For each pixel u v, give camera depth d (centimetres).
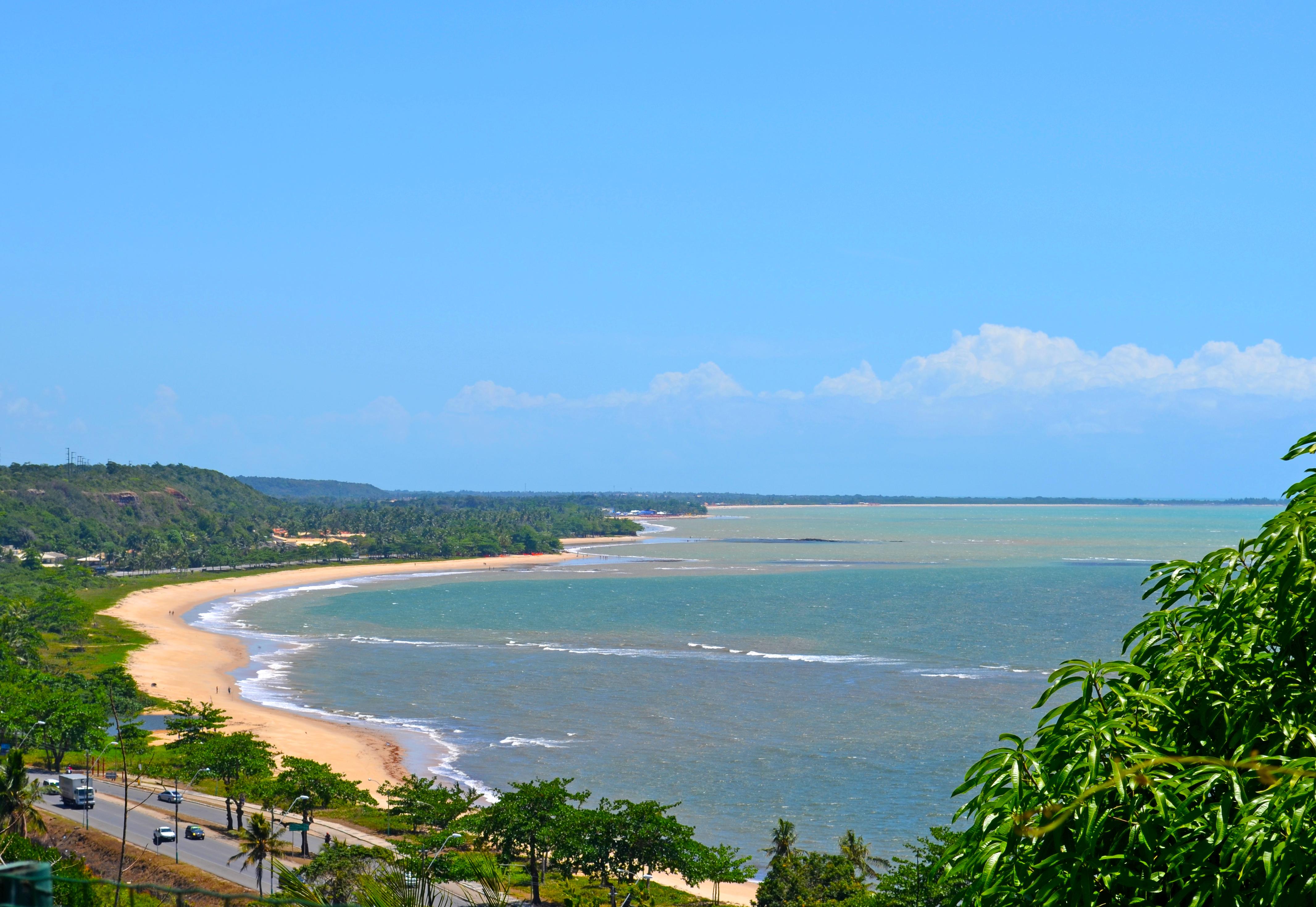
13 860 3253
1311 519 1248
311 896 1995
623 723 10850
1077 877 1052
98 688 11431
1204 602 1437
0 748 9431
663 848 6506
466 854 5766
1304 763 1005
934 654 14888
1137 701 1256
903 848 7325
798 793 8544
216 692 12694
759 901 6400
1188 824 1059
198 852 6731
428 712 11456
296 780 7781
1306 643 1213
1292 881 968
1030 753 1200
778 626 17975
